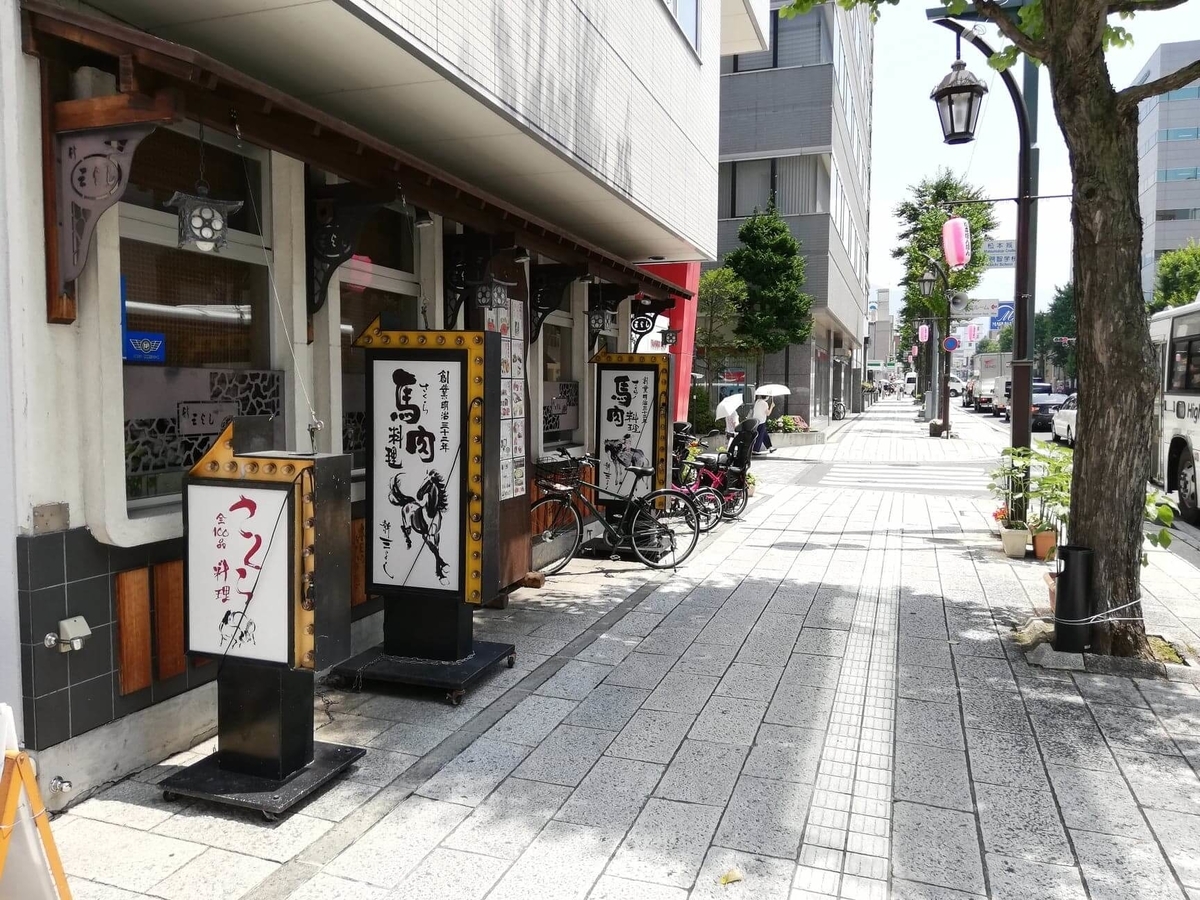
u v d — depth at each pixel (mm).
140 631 3783
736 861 3184
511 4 5402
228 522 3516
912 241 32969
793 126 24312
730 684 5043
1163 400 12609
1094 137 5184
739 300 22000
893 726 4441
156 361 4043
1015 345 9016
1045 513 8484
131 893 2967
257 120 3535
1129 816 3525
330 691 4922
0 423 3264
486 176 6957
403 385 4875
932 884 3049
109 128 3201
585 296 9195
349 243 4695
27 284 3262
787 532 10164
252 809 3418
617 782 3812
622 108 7578
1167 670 5164
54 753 3418
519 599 6969
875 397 79188
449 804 3609
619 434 8789
